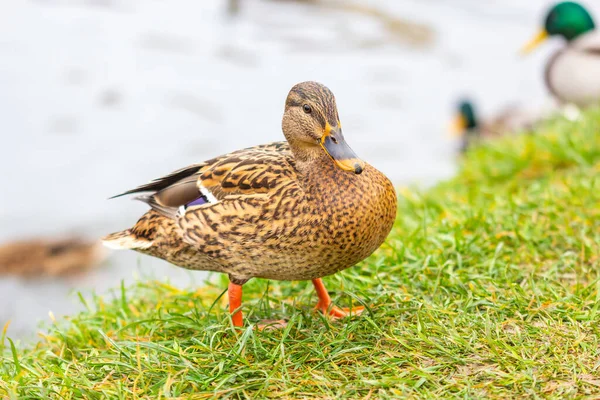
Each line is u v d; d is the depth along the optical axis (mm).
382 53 33875
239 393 5824
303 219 6398
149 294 8906
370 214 6473
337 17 37438
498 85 31656
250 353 6359
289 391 5719
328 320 6809
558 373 5750
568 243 8305
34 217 17891
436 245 8289
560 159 12102
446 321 6586
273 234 6445
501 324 6496
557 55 18250
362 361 6133
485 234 8664
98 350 7004
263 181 6574
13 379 6297
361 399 5594
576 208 9203
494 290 7254
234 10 37031
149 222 7199
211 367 6133
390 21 37688
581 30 20219
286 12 37469
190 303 8250
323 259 6527
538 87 31625
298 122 6730
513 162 12484
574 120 13680
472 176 12766
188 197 6965
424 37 36719
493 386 5578
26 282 14164
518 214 9039
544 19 20797
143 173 21141
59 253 14977
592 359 5926
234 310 6754
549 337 6281
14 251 14922
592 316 6480
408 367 5973
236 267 6727
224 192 6719
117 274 14500
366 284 7668
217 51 32031
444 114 27422
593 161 11789
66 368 6320
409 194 11336
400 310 6785
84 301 8453
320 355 6184
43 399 5828
